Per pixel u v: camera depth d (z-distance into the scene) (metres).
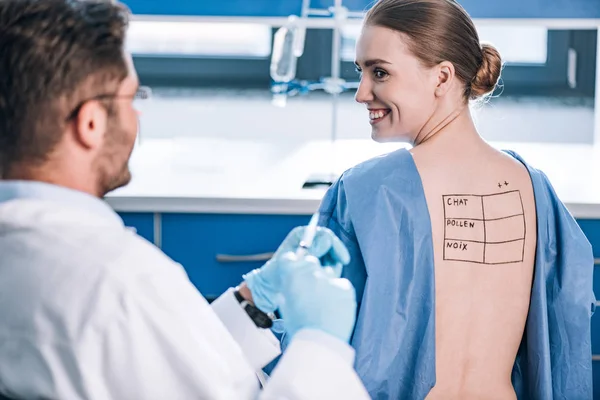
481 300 1.73
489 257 1.72
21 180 1.17
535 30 3.90
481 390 1.77
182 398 1.12
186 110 3.72
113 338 1.08
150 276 1.11
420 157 1.73
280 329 1.81
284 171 2.89
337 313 1.25
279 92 3.38
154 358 1.10
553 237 1.80
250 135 3.44
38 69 1.12
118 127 1.18
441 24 1.71
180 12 3.14
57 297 1.08
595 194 2.64
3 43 1.13
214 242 2.66
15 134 1.15
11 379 1.09
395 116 1.77
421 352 1.71
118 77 1.17
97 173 1.20
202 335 1.14
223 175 2.84
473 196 1.71
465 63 1.73
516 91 3.94
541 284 1.75
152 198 2.59
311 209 2.59
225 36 3.91
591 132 3.54
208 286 2.69
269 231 2.65
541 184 1.77
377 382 1.71
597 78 3.36
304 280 1.26
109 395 1.09
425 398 1.75
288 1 3.15
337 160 3.04
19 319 1.09
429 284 1.70
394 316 1.71
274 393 1.17
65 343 1.08
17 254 1.11
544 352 1.76
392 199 1.70
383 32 1.73
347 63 3.86
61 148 1.16
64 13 1.14
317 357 1.19
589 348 1.84
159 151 3.19
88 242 1.12
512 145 3.36
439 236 1.71
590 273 1.81
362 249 1.70
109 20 1.17
